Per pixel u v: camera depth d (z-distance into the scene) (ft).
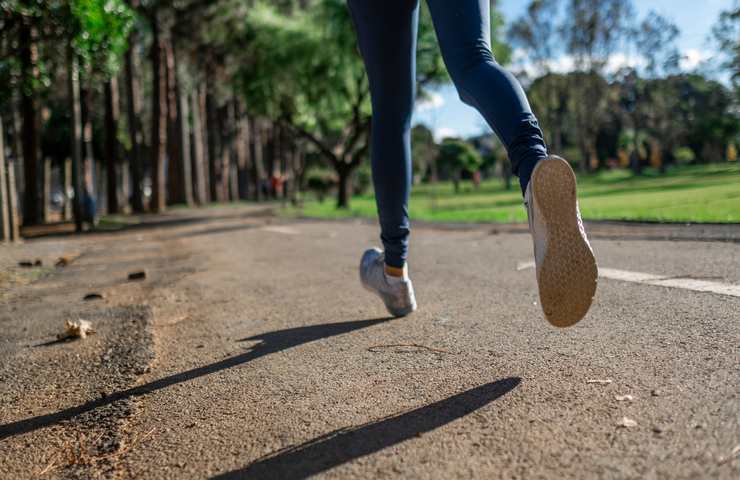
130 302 13.17
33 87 39.73
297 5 95.61
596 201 41.81
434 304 9.88
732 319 7.16
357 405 5.51
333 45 72.90
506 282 11.51
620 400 4.95
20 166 87.20
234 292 13.32
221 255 22.85
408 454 4.40
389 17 7.27
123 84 124.77
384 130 8.01
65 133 105.91
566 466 3.95
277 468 4.44
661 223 22.02
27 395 6.96
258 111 81.15
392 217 8.51
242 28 83.30
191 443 5.10
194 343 8.65
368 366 6.68
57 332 10.45
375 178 8.32
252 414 5.58
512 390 5.46
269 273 16.22
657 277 10.48
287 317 9.97
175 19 100.37
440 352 6.95
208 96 135.95
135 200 97.71
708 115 149.69
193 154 123.13
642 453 4.00
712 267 11.14
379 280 9.07
